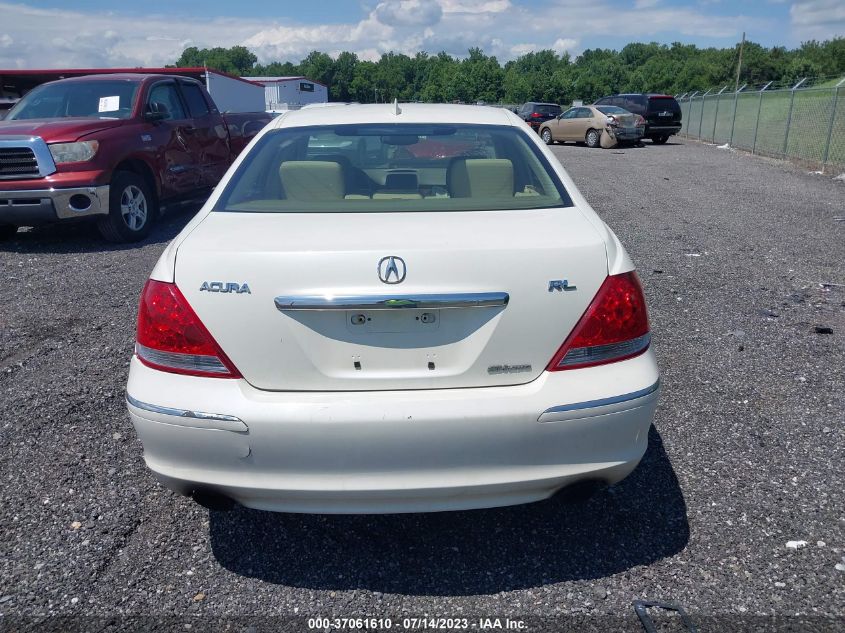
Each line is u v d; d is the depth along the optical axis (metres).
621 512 3.08
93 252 7.95
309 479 2.43
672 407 4.00
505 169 3.23
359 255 2.42
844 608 2.49
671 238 8.49
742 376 4.42
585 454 2.50
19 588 2.63
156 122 8.83
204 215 2.98
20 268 7.25
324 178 3.18
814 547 2.80
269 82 43.38
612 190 12.80
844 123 18.31
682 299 6.02
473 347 2.46
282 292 2.41
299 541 2.93
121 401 4.14
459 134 3.53
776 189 12.89
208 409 2.40
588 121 24.62
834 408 3.97
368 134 3.50
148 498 3.20
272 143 3.48
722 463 3.42
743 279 6.65
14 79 17.20
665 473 3.35
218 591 2.63
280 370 2.45
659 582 2.65
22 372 4.57
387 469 2.41
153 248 8.12
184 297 2.47
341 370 2.46
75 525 3.00
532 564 2.77
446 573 2.73
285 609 2.55
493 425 2.40
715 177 14.88
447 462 2.42
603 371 2.51
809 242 8.23
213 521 3.05
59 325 5.46
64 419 3.91
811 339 5.05
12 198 7.53
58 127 7.76
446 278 2.42
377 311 2.43
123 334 5.24
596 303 2.51
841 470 3.33
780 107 22.38
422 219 2.79
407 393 2.45
